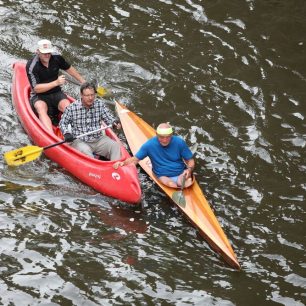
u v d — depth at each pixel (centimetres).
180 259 2825
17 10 4912
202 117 3891
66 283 2667
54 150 3394
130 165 3188
